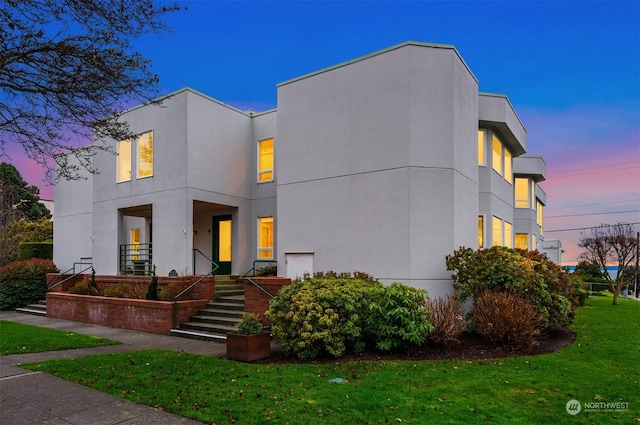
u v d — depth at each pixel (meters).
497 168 15.55
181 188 14.43
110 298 13.64
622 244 20.56
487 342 9.39
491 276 9.96
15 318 15.81
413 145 11.20
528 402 5.70
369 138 11.84
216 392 6.12
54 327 13.46
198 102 14.88
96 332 12.30
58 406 5.66
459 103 11.94
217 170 15.41
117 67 6.39
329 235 12.31
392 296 8.67
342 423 4.95
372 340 9.12
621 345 9.37
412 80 11.35
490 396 5.93
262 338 8.44
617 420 5.11
